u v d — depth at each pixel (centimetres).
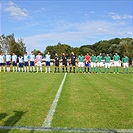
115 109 659
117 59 2361
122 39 10381
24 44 6975
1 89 1063
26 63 2547
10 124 505
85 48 11312
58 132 454
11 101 768
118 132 459
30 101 767
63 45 10519
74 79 1590
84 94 921
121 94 934
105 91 1012
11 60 2633
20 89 1062
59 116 575
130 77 1823
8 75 1977
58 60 2483
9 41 6481
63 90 1028
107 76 1919
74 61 2408
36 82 1375
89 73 2345
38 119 546
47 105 704
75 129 473
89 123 517
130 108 674
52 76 1864
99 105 711
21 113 604
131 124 513
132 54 6650
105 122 526
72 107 677
